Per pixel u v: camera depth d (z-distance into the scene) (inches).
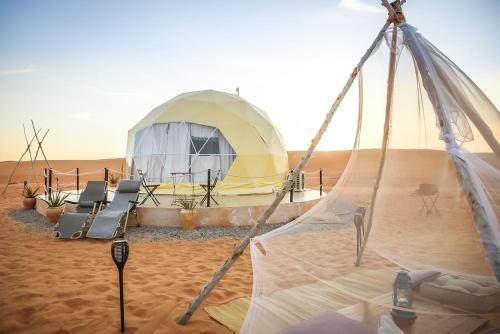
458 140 113.8
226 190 446.6
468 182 101.3
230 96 517.3
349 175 150.3
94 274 183.2
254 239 134.6
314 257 131.7
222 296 150.8
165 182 455.8
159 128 467.5
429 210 117.0
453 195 111.2
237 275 184.4
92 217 298.5
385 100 138.7
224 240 275.4
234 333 116.3
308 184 885.8
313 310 108.7
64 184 936.3
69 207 352.5
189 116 460.4
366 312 105.2
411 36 126.8
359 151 148.6
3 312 131.8
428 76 118.9
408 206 122.1
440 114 112.0
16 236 285.7
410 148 124.3
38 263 203.3
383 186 129.3
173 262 210.4
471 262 107.6
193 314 131.7
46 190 457.4
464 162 104.1
